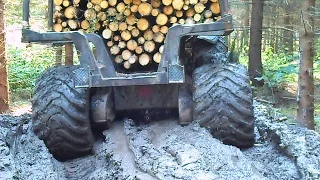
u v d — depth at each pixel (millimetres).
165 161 3672
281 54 19109
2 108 11453
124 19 5258
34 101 4961
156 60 5336
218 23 4684
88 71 4766
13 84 15375
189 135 4547
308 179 3709
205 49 5855
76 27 5254
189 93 5184
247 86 4785
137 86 5352
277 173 4051
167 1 5098
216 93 4727
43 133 4883
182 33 4719
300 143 4594
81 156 5074
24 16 4867
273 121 6453
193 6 5117
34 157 4449
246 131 4758
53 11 5254
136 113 5641
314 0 9812
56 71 5184
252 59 15320
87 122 4941
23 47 17422
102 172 4098
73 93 4902
